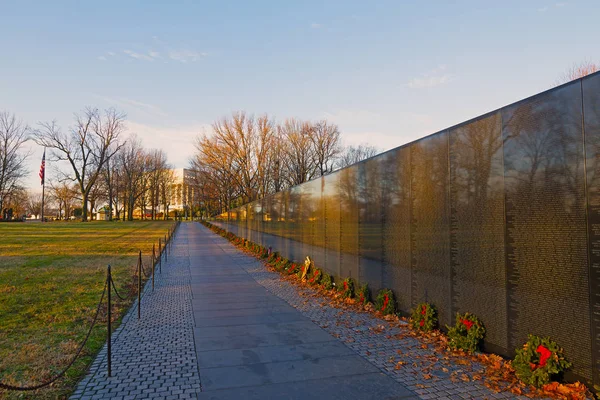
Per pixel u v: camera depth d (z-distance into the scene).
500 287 6.05
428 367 5.82
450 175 7.25
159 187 110.38
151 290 12.53
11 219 77.50
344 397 4.85
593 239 4.66
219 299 11.13
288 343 7.04
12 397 4.75
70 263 17.33
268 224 23.11
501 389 5.02
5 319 8.32
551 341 5.12
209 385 5.21
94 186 81.00
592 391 4.62
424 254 8.00
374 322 8.44
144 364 6.00
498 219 6.11
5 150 63.44
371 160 10.17
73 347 6.65
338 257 12.09
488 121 6.38
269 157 50.56
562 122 5.11
